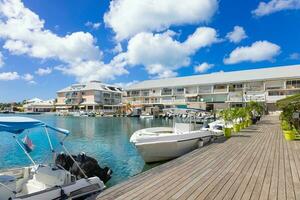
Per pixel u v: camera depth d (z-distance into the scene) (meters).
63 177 6.38
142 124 40.47
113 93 88.31
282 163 8.30
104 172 8.13
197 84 61.31
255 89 54.25
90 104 79.56
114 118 57.84
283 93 50.78
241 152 10.47
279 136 16.06
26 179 6.90
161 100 66.62
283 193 5.38
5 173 7.05
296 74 50.84
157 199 5.11
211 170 7.46
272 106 51.16
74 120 50.06
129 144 19.67
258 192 5.46
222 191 5.55
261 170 7.39
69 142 20.73
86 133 27.42
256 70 60.72
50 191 5.79
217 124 19.42
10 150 16.16
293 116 16.48
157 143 11.58
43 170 6.82
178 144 12.09
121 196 5.29
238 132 18.61
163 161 12.27
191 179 6.51
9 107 97.19
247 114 24.94
